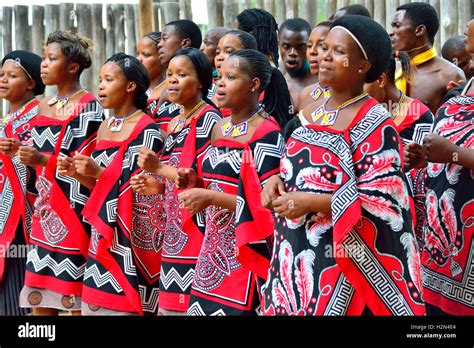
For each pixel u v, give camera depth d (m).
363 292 4.00
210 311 5.03
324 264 4.07
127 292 5.70
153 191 5.46
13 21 10.34
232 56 5.07
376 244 3.99
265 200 4.22
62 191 6.13
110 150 5.88
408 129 5.52
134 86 5.92
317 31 5.91
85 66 6.50
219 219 5.04
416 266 4.05
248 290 4.98
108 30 10.26
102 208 5.73
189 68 5.55
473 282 4.76
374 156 3.99
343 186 3.96
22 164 6.54
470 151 4.51
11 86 6.77
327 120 4.16
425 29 6.50
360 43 4.09
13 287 6.60
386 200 3.96
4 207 6.57
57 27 10.27
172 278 5.41
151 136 5.83
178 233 5.41
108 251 5.74
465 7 9.10
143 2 9.17
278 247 4.27
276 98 5.54
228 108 5.08
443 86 6.46
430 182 5.00
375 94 5.44
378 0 9.48
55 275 6.17
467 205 4.77
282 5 9.81
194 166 5.46
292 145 4.25
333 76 4.11
